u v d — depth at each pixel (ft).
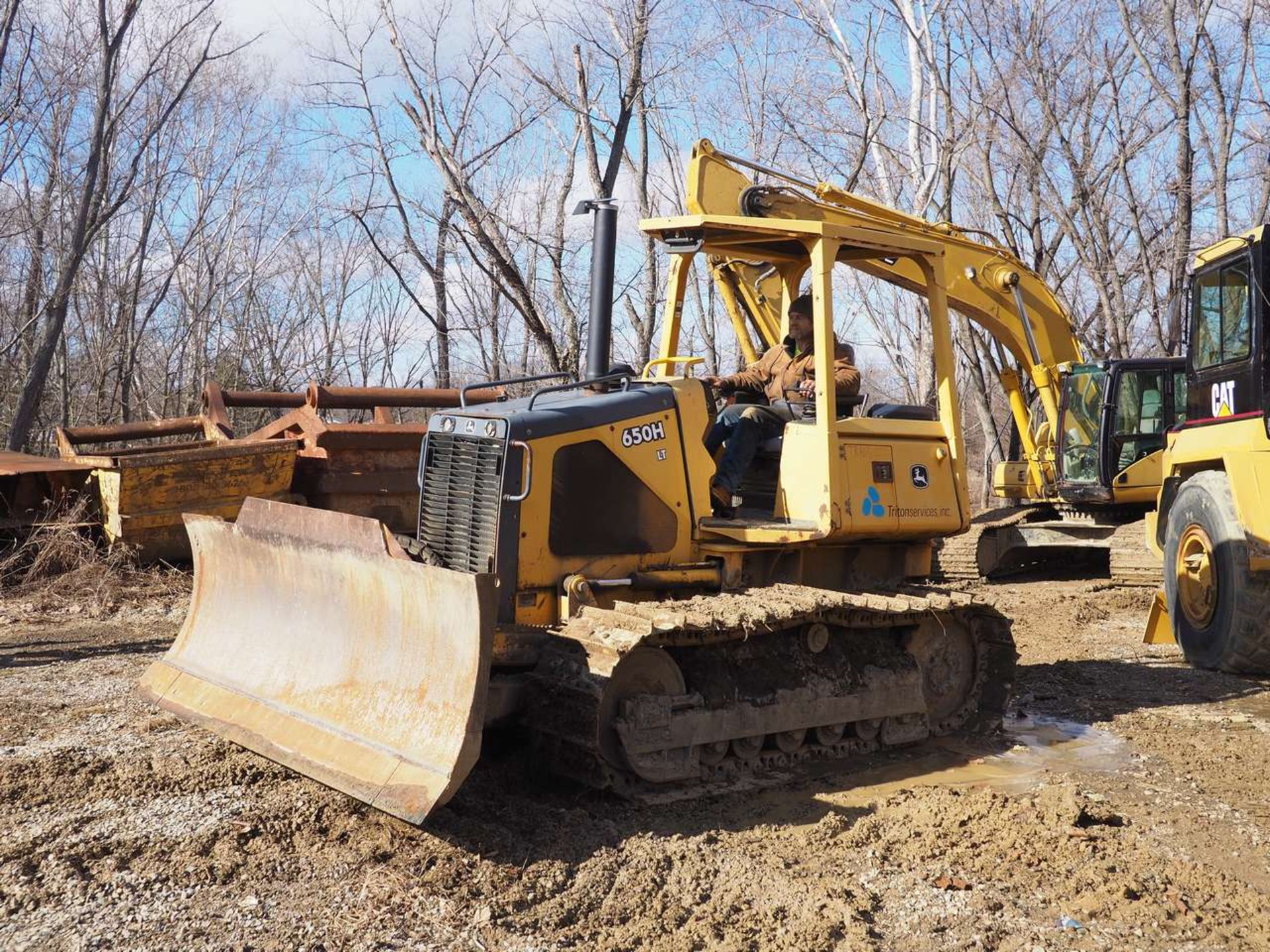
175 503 35.32
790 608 17.81
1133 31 63.93
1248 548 26.03
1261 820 17.21
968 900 14.02
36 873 14.14
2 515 36.76
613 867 14.69
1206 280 28.30
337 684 16.84
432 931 12.82
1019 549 47.78
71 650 27.68
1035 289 43.16
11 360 70.54
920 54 64.75
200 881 13.94
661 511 19.31
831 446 19.48
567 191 51.98
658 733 17.30
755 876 14.47
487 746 19.27
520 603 17.83
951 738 21.76
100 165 66.18
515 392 71.56
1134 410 44.57
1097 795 18.31
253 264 84.28
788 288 23.99
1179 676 27.35
